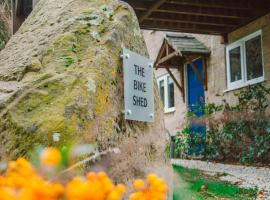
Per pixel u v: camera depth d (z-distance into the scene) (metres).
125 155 2.63
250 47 10.18
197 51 11.72
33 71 2.68
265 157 8.95
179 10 9.59
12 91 2.52
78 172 1.99
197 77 12.73
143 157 2.84
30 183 0.61
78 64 2.68
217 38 11.51
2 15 5.59
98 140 2.43
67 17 3.04
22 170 0.71
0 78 2.76
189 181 5.36
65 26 2.93
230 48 10.93
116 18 3.09
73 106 2.36
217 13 9.86
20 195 0.58
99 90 2.58
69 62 2.69
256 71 9.91
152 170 2.89
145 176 2.77
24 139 2.25
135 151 2.76
